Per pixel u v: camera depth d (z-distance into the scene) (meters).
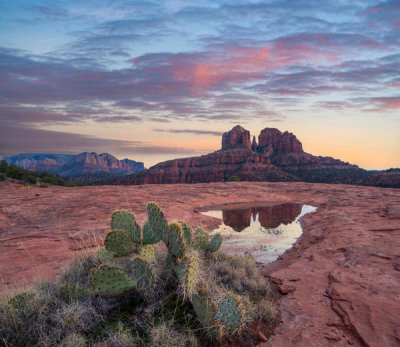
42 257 6.24
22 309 2.87
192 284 2.84
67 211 12.18
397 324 2.84
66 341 2.48
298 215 13.88
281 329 3.03
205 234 5.14
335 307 3.39
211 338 2.73
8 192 18.70
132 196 17.89
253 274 4.50
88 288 3.34
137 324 2.85
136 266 3.14
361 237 7.15
